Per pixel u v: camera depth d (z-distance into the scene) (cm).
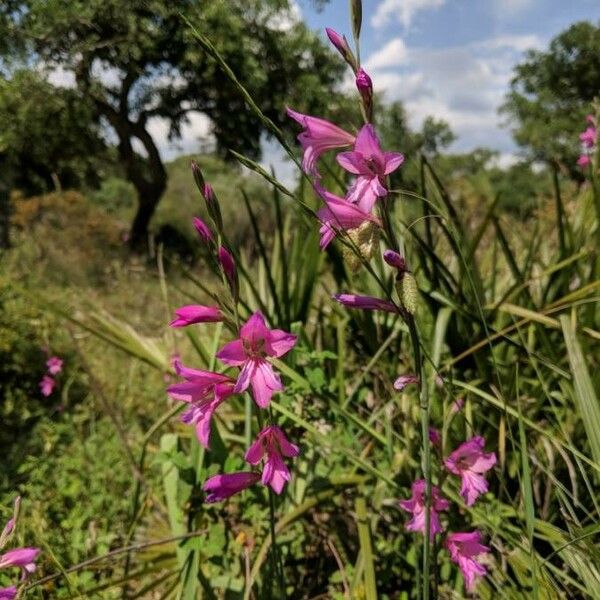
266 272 73
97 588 52
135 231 522
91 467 92
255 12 482
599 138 75
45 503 82
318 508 60
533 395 65
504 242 67
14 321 140
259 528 56
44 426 107
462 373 67
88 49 404
